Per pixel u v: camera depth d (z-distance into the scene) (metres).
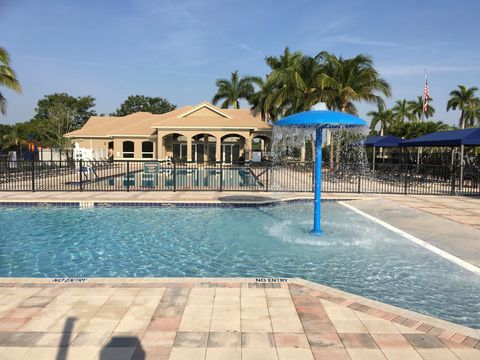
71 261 6.60
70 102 53.47
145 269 6.18
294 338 3.42
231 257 6.79
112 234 8.49
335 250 7.12
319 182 8.20
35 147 36.19
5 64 19.06
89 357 3.08
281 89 28.28
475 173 16.55
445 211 10.85
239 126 30.75
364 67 25.36
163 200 12.02
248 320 3.76
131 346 3.25
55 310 3.93
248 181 19.61
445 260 6.40
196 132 30.97
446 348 3.28
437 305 4.67
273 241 7.83
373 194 14.31
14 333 3.45
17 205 11.62
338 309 4.04
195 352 3.17
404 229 8.60
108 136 35.03
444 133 18.84
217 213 10.88
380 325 3.69
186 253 7.07
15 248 7.38
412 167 19.91
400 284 5.39
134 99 66.00
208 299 4.27
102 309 3.96
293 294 4.45
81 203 11.66
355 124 7.15
